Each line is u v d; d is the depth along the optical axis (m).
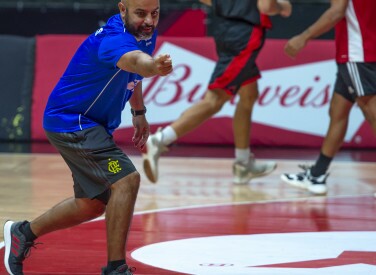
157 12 7.63
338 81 14.05
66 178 15.58
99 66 7.80
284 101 20.27
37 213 12.22
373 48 13.43
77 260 9.38
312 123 20.20
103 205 8.32
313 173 14.49
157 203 13.33
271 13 14.38
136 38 7.72
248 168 15.46
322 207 13.13
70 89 8.04
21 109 20.92
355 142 20.30
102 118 8.17
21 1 23.80
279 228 11.42
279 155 19.17
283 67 20.28
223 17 14.63
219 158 18.73
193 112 14.57
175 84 20.36
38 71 20.91
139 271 8.91
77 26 23.28
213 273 8.83
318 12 21.89
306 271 8.91
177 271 8.92
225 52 14.63
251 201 13.63
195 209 12.83
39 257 9.52
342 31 13.60
